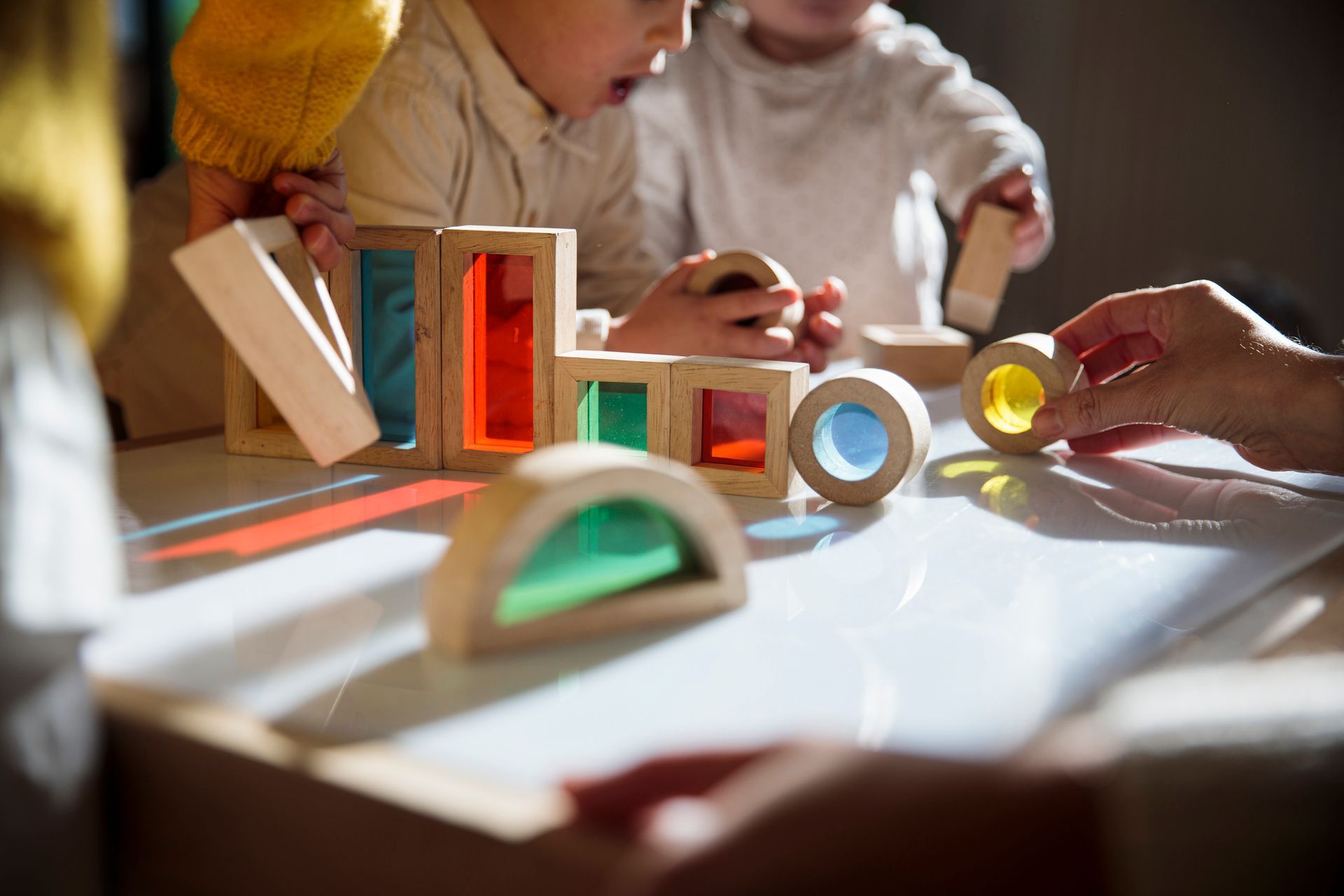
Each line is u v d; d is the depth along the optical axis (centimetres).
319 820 32
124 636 41
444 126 96
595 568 46
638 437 66
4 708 29
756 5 152
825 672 38
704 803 29
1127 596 46
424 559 51
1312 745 32
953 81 147
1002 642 41
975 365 76
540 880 28
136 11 235
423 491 63
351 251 69
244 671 38
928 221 161
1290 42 235
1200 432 69
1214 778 31
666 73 153
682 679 38
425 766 32
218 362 97
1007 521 59
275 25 56
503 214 108
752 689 37
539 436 67
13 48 31
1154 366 71
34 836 30
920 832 27
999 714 35
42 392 30
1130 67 244
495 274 67
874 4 163
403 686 37
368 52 61
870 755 29
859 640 41
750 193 153
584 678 38
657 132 153
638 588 43
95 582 31
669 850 27
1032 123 251
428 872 30
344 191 68
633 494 41
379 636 41
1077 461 74
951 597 46
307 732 34
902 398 60
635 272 123
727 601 44
